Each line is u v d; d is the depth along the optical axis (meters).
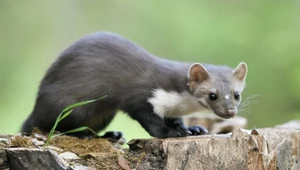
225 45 30.41
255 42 30.66
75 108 12.16
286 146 10.24
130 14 32.41
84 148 10.95
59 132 12.41
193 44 30.66
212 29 30.75
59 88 12.30
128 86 11.88
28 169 9.77
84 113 12.25
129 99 11.84
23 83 29.61
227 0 31.94
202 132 12.12
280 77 30.31
